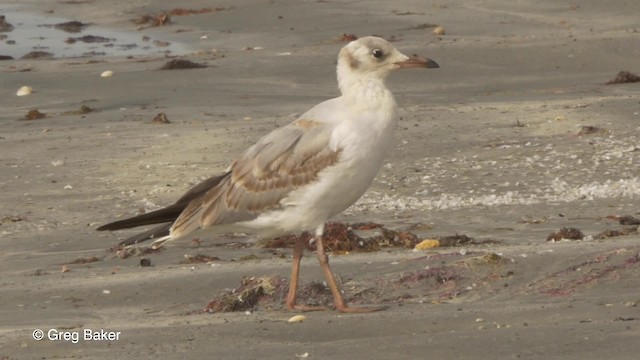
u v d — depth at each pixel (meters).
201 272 16.92
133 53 48.34
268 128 30.28
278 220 14.55
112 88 38.34
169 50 48.53
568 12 50.41
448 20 49.94
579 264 15.40
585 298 14.05
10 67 43.72
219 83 38.72
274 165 14.34
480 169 25.20
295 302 14.72
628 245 16.30
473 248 17.62
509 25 48.44
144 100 36.19
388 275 15.85
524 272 15.38
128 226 14.77
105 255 19.42
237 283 16.23
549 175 24.42
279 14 53.78
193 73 40.31
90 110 34.66
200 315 14.71
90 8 61.16
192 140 29.17
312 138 14.22
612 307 13.37
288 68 40.81
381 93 14.38
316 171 14.16
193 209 14.79
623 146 26.28
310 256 18.05
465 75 39.16
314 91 37.12
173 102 35.59
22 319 14.91
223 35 51.22
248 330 13.51
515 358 11.47
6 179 26.28
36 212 23.53
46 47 51.00
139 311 15.20
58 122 33.00
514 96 35.16
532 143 27.22
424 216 21.61
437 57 41.34
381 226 20.58
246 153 14.70
